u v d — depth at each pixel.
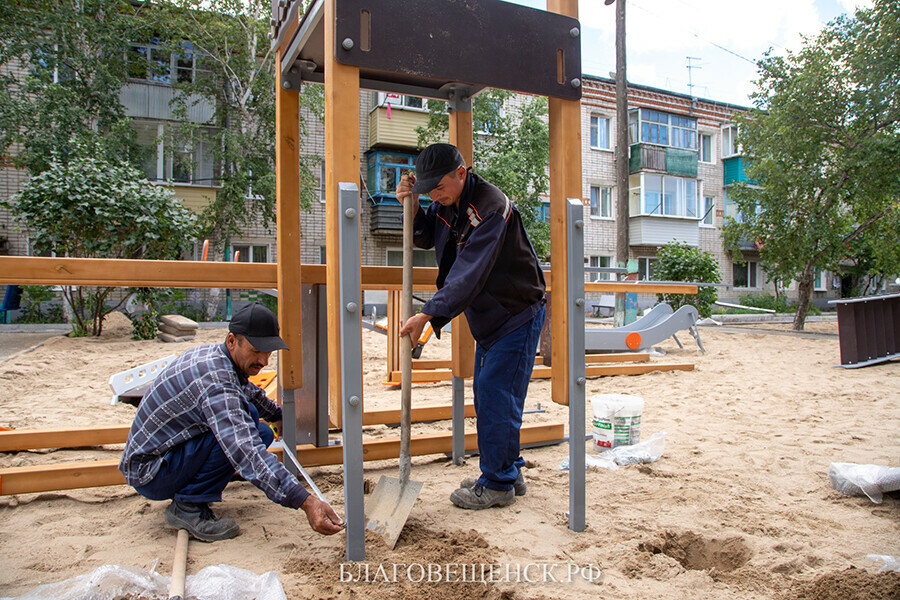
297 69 3.13
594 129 23.73
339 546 2.31
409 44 2.25
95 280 3.07
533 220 17.56
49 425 4.32
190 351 2.42
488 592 1.96
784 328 15.24
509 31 2.44
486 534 2.44
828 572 2.12
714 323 16.33
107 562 2.14
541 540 2.40
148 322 10.32
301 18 2.85
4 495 2.76
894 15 12.70
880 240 15.59
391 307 6.18
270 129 16.88
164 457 2.34
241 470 2.17
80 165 9.68
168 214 9.97
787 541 2.41
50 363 7.27
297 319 3.08
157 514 2.62
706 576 2.14
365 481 3.15
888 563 2.19
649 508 2.78
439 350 9.34
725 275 26.59
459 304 2.35
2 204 9.80
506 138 16.94
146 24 15.57
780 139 13.98
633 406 3.78
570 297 2.51
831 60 13.61
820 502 2.91
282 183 3.08
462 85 3.33
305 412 3.33
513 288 2.66
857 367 7.66
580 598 1.93
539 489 3.04
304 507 2.15
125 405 5.02
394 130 19.00
